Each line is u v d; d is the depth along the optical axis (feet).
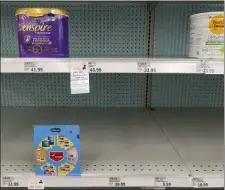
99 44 5.12
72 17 5.01
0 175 2.82
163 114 5.00
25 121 4.53
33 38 2.89
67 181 2.82
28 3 4.89
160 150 3.42
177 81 5.39
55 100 5.44
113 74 5.31
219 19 2.96
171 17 5.07
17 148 3.48
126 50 5.16
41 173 2.85
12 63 2.69
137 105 5.47
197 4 5.02
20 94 5.41
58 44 2.93
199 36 3.08
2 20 5.05
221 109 5.35
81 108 5.34
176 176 2.81
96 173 2.85
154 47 5.17
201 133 4.03
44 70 2.71
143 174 2.83
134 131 4.09
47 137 2.79
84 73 2.73
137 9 5.02
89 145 3.55
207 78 5.38
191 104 5.49
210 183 2.79
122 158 3.19
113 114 4.96
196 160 3.15
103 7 4.99
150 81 5.36
